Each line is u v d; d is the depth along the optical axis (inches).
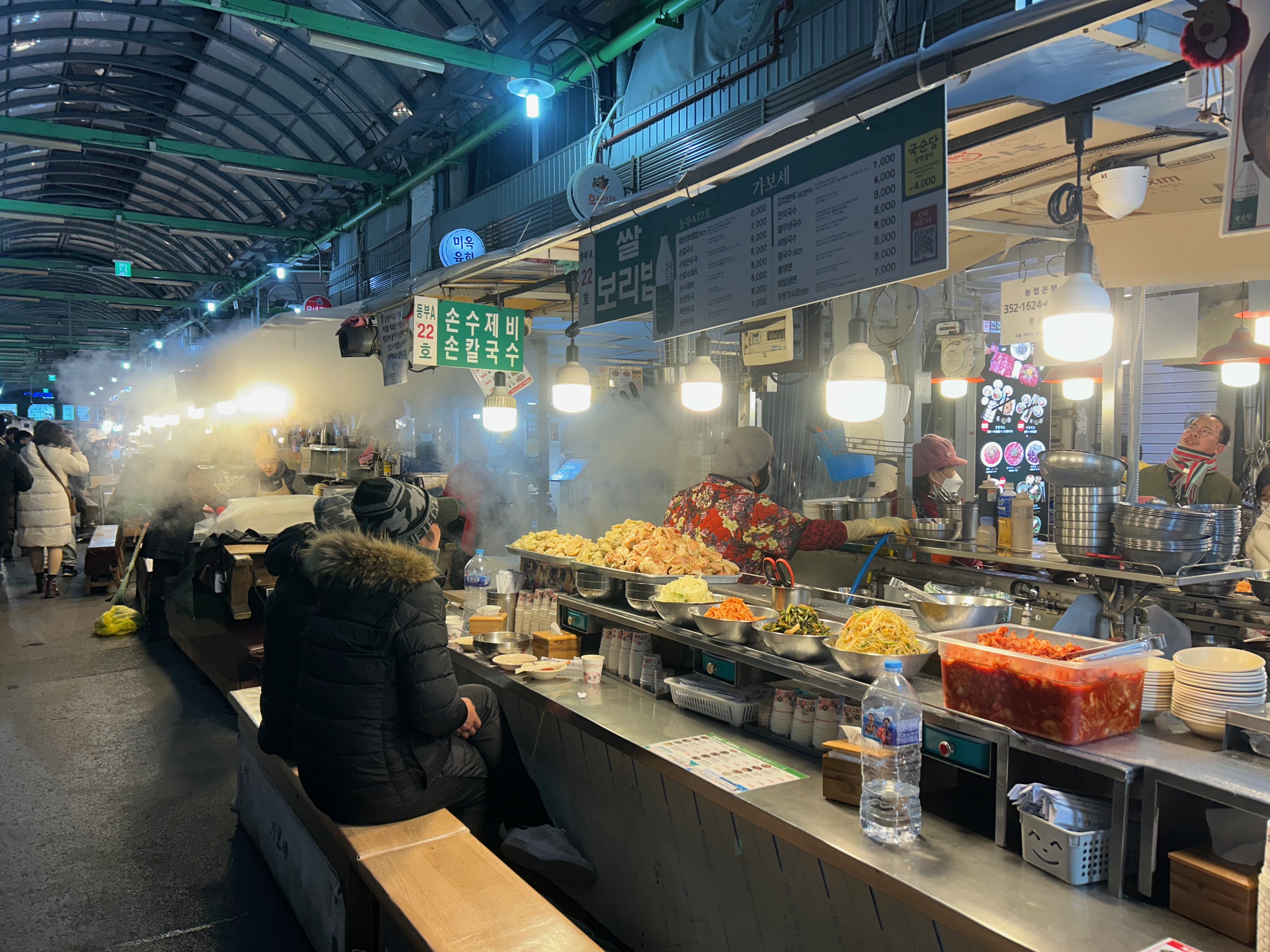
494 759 128.0
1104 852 71.6
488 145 449.4
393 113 430.3
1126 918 65.9
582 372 183.2
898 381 183.2
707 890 104.0
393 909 92.0
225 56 425.7
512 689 138.0
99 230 837.2
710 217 116.6
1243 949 61.6
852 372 112.5
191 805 163.9
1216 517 122.5
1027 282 184.2
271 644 130.0
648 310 132.0
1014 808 77.6
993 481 159.0
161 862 142.1
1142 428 271.0
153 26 409.7
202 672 245.0
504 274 198.4
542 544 172.4
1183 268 134.6
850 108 89.6
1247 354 174.2
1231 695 75.8
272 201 613.3
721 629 114.7
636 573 136.4
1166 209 129.4
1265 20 67.1
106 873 138.2
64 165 622.8
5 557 476.1
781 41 261.7
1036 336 183.6
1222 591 123.0
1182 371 259.3
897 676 87.4
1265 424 241.3
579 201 239.8
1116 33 79.4
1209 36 68.3
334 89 422.3
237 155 447.8
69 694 232.8
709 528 162.9
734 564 154.8
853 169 92.9
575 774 131.9
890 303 179.0
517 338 221.3
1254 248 127.6
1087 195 124.9
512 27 323.9
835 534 158.7
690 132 292.4
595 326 145.9
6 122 395.2
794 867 89.5
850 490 238.2
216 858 143.9
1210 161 106.3
